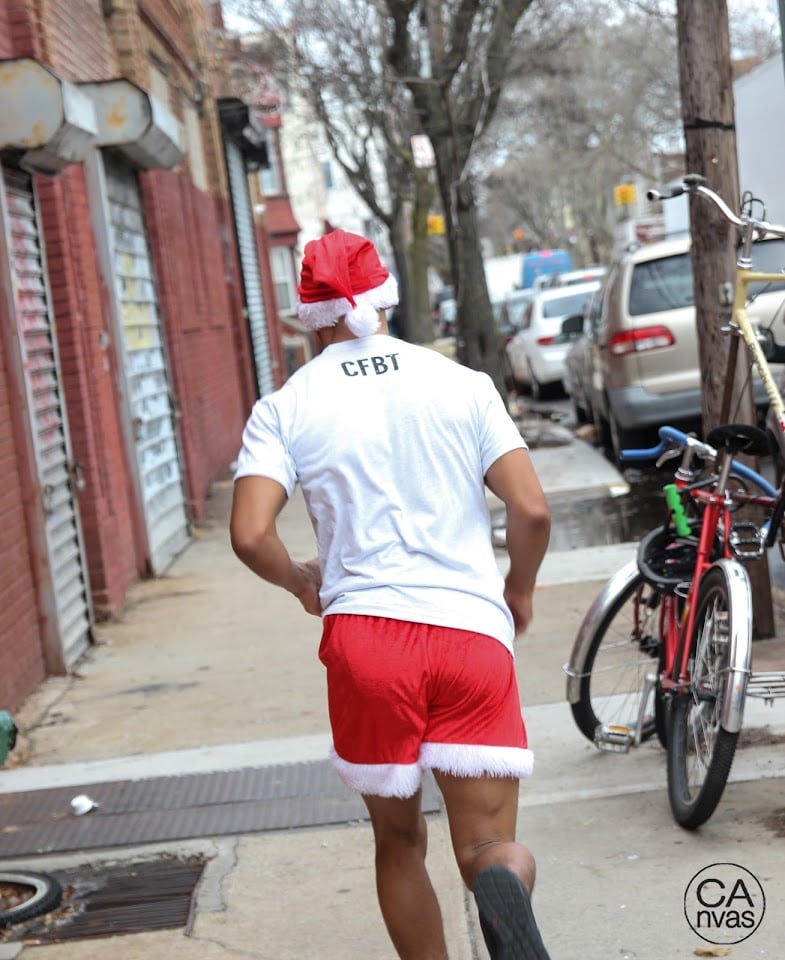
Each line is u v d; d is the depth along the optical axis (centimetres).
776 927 392
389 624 312
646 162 5050
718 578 468
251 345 2292
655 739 587
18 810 563
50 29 916
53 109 755
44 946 436
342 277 331
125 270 1170
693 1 696
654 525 1125
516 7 1636
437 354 338
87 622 888
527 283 4597
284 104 2736
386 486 321
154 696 746
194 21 1923
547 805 520
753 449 498
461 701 311
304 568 337
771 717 582
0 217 771
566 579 935
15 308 778
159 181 1364
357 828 513
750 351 567
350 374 331
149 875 491
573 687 559
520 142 4591
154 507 1157
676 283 1318
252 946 423
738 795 500
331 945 418
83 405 946
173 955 421
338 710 318
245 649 840
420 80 1531
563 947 396
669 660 512
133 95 1008
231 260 2127
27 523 787
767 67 1077
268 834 514
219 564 1157
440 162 1606
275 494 322
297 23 2156
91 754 649
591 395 1620
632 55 3662
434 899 340
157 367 1270
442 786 318
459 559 320
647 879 436
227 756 614
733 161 703
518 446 328
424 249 3588
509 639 322
